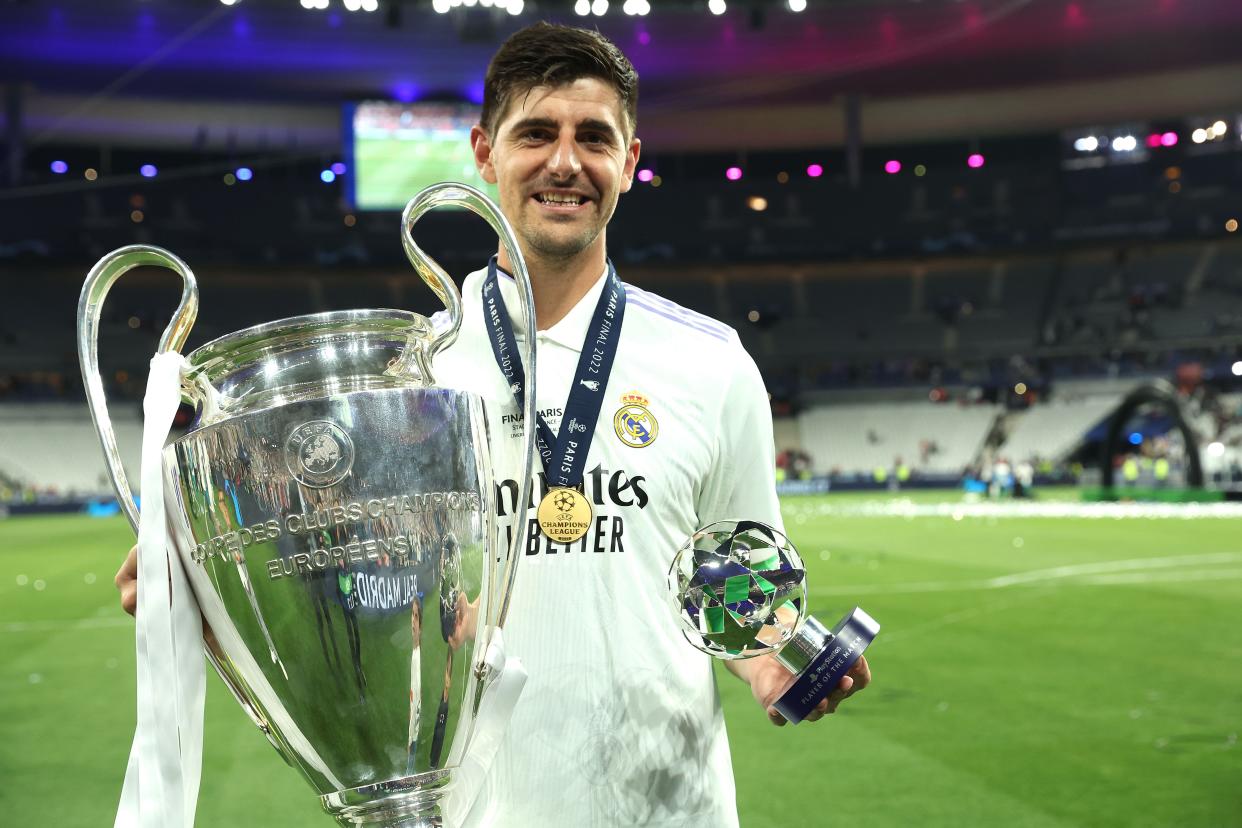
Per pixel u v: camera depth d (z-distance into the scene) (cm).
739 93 3891
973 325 4275
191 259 3950
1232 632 718
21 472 3438
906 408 4088
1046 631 739
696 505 159
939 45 3562
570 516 142
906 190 4500
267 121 4019
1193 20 3381
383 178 3800
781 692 132
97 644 771
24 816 386
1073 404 3897
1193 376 3622
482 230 4250
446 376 152
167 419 110
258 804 389
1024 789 394
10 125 3709
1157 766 419
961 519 1958
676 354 154
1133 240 4062
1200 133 4378
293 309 4241
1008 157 4712
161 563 107
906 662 638
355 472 105
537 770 136
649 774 139
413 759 111
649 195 4519
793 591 129
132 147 4275
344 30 3406
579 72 142
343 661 106
